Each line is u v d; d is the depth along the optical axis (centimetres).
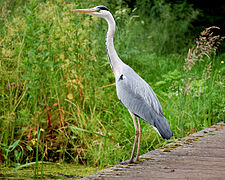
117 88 968
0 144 1027
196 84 1412
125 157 1111
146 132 1210
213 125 1255
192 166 842
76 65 1278
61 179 921
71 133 1223
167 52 2366
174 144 1037
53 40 1199
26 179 914
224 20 2741
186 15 2738
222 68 1641
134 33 2214
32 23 1110
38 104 1169
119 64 980
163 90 1605
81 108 1294
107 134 1168
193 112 1306
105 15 990
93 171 1002
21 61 1180
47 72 1156
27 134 1147
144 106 936
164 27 2561
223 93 1441
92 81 1359
